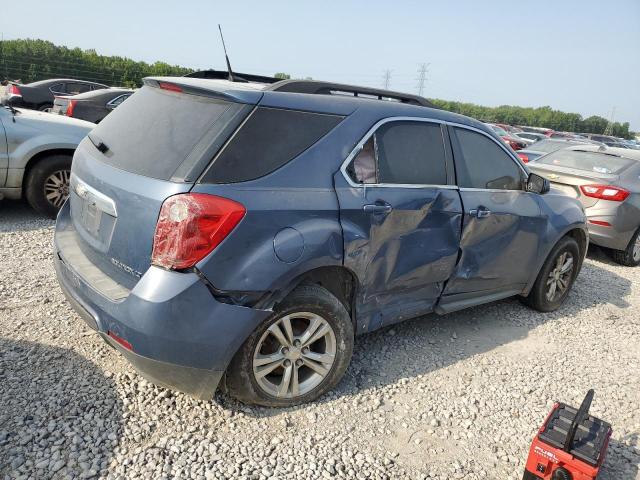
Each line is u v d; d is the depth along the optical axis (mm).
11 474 2312
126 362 3252
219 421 2828
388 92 3572
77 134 6180
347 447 2768
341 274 3121
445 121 3713
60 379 3014
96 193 2834
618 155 7281
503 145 4172
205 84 2846
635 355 4238
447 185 3613
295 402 3008
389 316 3480
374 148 3178
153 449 2570
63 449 2502
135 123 2939
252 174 2639
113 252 2699
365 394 3252
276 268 2639
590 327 4703
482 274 3986
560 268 4844
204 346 2523
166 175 2539
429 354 3869
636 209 6754
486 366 3787
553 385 3635
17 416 2670
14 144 5801
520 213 4141
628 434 3166
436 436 2957
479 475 2697
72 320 3703
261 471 2520
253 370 2783
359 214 3002
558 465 2488
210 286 2508
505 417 3209
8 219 6062
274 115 2783
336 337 3029
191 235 2430
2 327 3510
